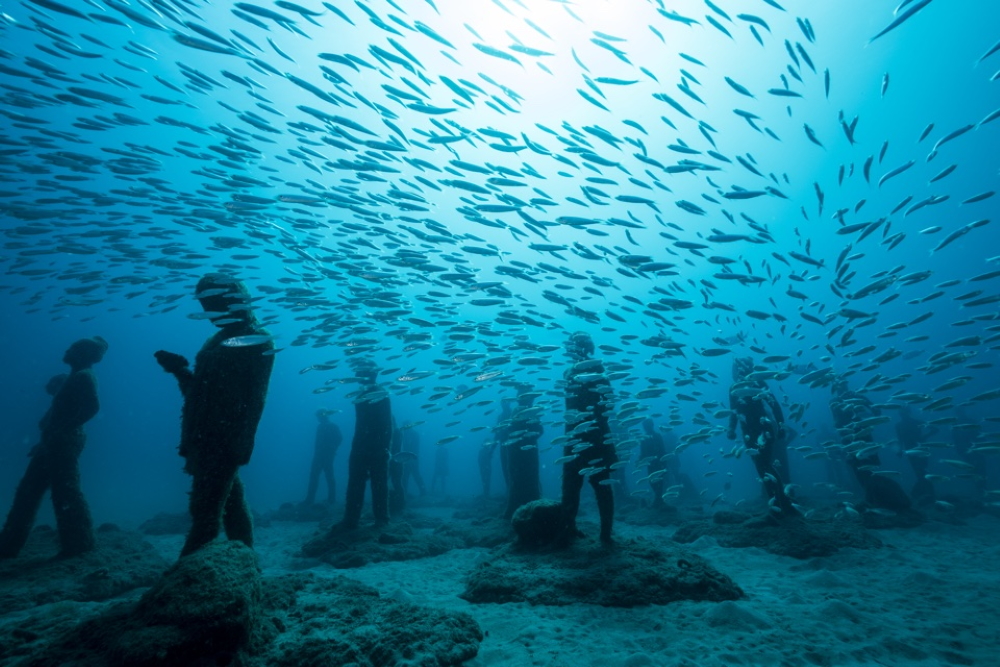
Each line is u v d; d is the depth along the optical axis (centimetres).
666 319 842
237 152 887
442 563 746
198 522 389
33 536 805
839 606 455
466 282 783
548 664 363
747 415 886
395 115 816
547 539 650
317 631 362
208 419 400
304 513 1323
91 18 592
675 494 740
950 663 358
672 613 466
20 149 789
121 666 262
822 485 772
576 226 722
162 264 826
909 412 1232
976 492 1312
